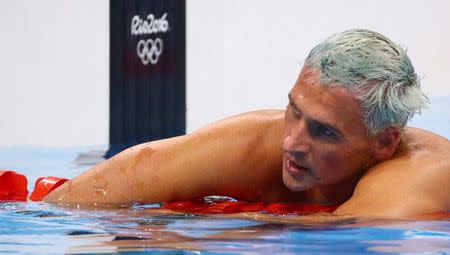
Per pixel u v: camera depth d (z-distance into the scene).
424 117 13.01
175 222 5.50
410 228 5.01
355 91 5.38
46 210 6.20
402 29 14.23
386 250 4.36
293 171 5.64
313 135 5.50
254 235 4.89
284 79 16.22
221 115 17.34
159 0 18.45
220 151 6.51
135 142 18.83
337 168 5.64
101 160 15.12
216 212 6.05
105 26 19.56
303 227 5.14
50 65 20.75
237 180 6.51
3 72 21.42
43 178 7.39
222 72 17.42
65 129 20.31
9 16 21.44
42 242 4.76
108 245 4.59
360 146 5.58
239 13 17.20
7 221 5.63
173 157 6.56
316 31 15.68
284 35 16.30
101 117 19.61
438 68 13.54
